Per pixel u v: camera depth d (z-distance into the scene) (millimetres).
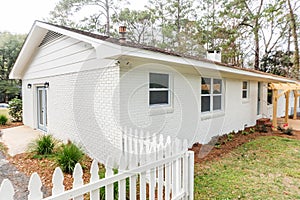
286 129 9508
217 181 4047
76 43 6137
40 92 9383
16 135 8328
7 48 24891
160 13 14906
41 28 7438
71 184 3859
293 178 4246
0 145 6820
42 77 8695
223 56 18000
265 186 3861
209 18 18438
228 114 8750
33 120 9766
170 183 3031
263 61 20047
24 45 8688
